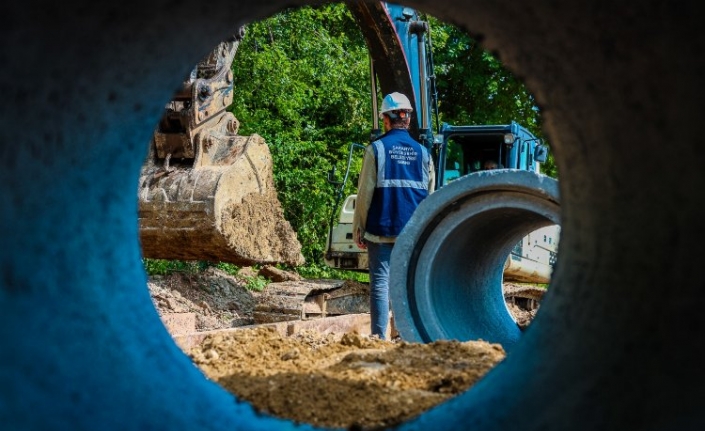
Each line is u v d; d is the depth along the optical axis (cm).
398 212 802
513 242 820
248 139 946
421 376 496
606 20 306
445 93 2789
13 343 292
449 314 708
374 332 810
